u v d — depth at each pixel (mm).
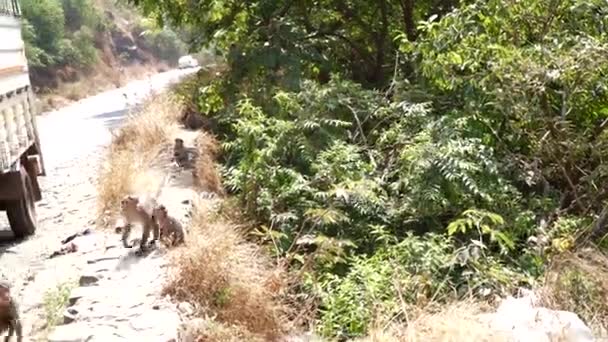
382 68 11789
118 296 5199
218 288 5168
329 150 7500
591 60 6668
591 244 6012
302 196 6949
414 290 5332
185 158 9422
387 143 7762
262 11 11219
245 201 7266
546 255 5961
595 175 6715
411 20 11266
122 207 6359
